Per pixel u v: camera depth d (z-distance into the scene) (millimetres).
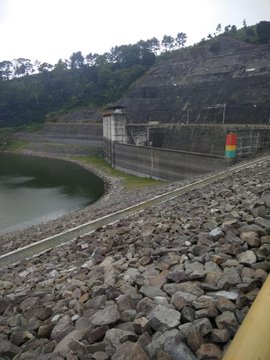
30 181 59344
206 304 4941
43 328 5555
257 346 3387
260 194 13680
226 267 6449
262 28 99562
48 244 14023
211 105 79000
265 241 7371
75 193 49062
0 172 70188
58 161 86688
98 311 5426
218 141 52188
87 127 99500
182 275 6180
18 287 8898
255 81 75562
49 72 158375
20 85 147750
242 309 4848
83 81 141000
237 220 9477
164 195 21156
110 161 73125
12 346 5152
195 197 16891
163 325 4641
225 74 86812
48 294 7480
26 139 116812
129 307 5492
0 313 7281
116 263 8180
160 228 10766
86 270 8453
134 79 121750
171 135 63125
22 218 36812
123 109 76250
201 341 4191
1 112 139500
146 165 56906
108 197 43969
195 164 45969
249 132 43938
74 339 4695
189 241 8688
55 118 125188
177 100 89250
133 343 4309
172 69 105375
